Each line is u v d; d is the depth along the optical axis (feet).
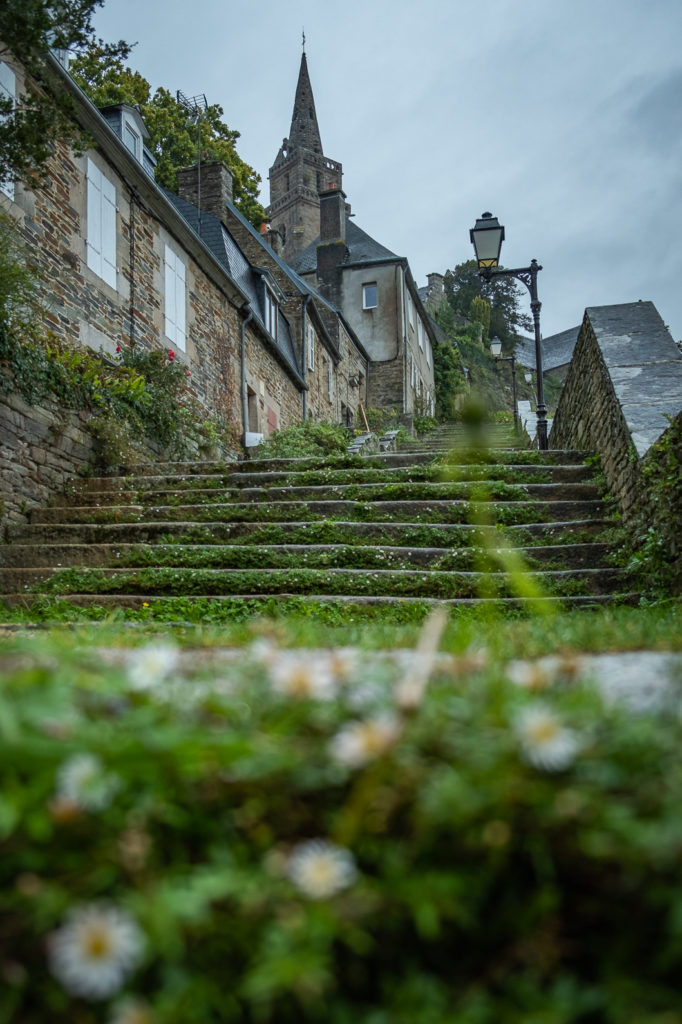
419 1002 2.77
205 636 9.69
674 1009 2.66
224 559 21.68
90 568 21.67
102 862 2.90
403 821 3.12
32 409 26.76
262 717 3.67
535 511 23.94
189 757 3.09
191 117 94.94
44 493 27.25
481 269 38.81
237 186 101.45
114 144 36.40
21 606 19.76
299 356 72.13
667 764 3.20
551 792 2.99
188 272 46.60
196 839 3.21
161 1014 2.63
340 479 28.02
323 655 7.00
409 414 99.91
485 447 5.45
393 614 17.48
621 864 2.92
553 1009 2.68
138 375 36.65
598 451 27.02
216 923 2.86
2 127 21.35
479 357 173.37
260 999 2.71
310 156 249.34
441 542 22.62
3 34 19.47
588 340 28.84
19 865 2.94
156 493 27.32
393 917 2.90
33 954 2.86
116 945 2.52
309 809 3.28
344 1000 2.89
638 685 5.51
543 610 5.27
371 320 102.53
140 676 4.03
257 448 52.44
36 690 3.62
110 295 36.91
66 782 2.86
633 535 20.66
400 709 3.17
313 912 2.74
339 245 103.71
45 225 31.71
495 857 2.93
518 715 3.32
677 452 17.24
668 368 24.79
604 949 2.90
